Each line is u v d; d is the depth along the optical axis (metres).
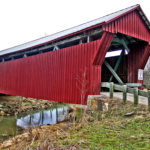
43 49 6.99
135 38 6.09
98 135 2.31
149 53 6.50
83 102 4.81
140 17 6.07
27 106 10.45
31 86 7.41
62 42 5.88
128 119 3.10
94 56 4.63
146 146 1.75
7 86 9.38
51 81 6.28
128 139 2.03
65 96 5.55
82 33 5.13
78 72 5.14
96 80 4.78
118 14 5.02
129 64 6.91
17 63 8.60
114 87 4.41
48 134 2.83
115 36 5.61
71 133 2.66
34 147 2.28
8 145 3.26
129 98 4.87
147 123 2.67
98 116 3.62
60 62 5.93
